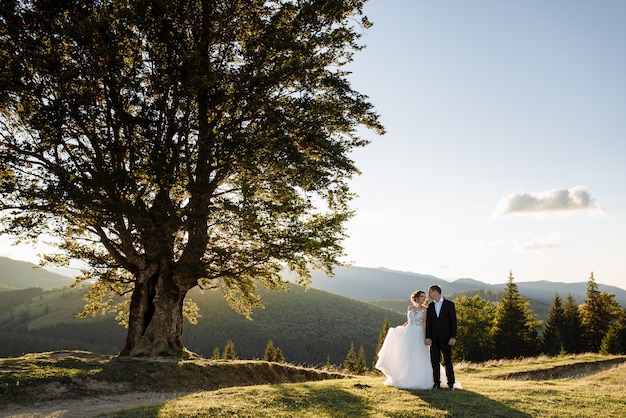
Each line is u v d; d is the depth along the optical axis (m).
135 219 17.80
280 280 22.47
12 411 10.31
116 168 18.47
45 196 16.42
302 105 19.09
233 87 17.92
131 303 19.62
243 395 9.98
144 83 18.92
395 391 10.59
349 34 21.31
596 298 71.56
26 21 17.03
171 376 15.03
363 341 155.62
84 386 12.80
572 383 13.74
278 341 150.00
